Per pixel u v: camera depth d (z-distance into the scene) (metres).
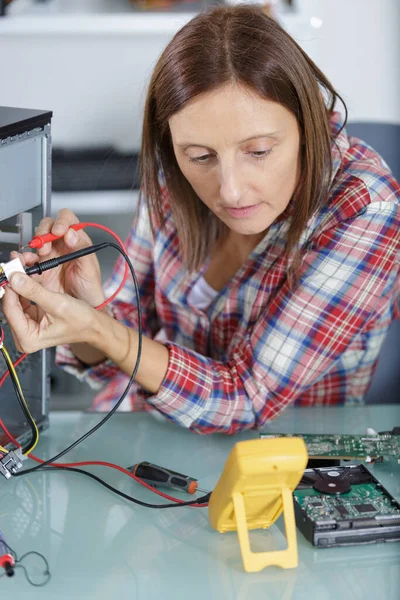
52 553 0.94
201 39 1.06
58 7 2.62
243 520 0.90
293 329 1.20
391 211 1.21
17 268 1.02
